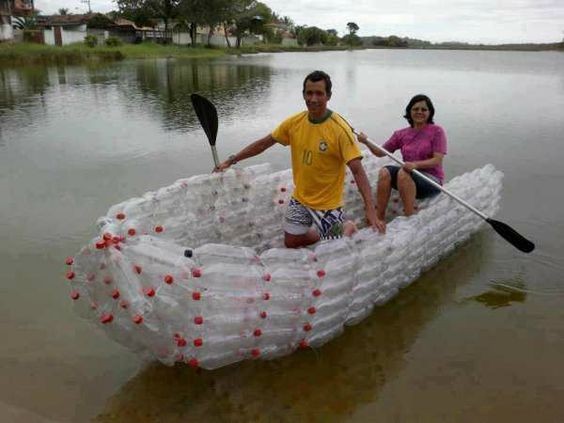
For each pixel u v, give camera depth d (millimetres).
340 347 3504
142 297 2760
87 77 22469
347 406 2986
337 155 3664
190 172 7469
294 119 3869
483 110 12977
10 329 3625
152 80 21547
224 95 16359
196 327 2787
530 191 6547
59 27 47469
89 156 8297
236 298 2871
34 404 2959
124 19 63281
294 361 3355
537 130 10336
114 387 3115
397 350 3488
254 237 4691
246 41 84375
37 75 23062
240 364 3307
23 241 4996
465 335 3668
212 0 56812
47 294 4082
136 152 8594
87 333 3621
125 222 3408
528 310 3982
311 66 33750
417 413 2941
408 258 4043
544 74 26797
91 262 2879
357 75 25438
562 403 3025
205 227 4273
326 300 3270
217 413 2920
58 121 11359
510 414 2938
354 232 3684
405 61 45219
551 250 4941
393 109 13242
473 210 4340
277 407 2971
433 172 4820
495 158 8102
